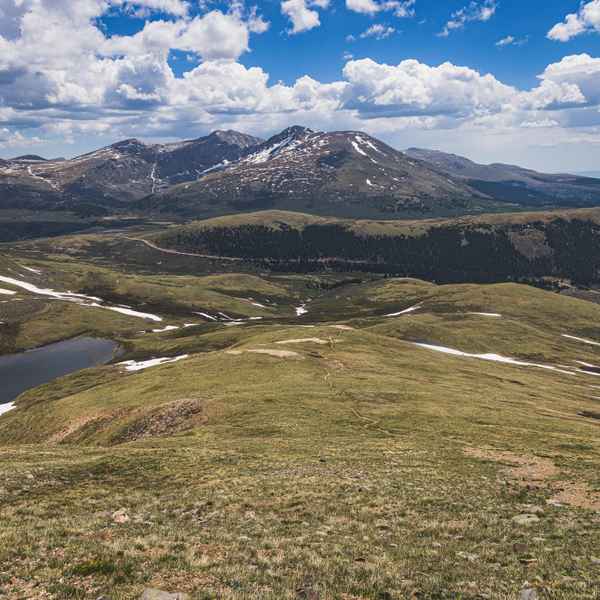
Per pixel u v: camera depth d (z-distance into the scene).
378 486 32.94
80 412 84.38
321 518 26.69
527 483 34.69
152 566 18.58
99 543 21.12
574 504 29.56
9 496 31.02
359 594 16.97
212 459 40.62
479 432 56.31
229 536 22.84
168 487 33.50
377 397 74.19
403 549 21.86
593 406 97.19
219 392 77.12
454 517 26.86
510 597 17.02
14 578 17.34
